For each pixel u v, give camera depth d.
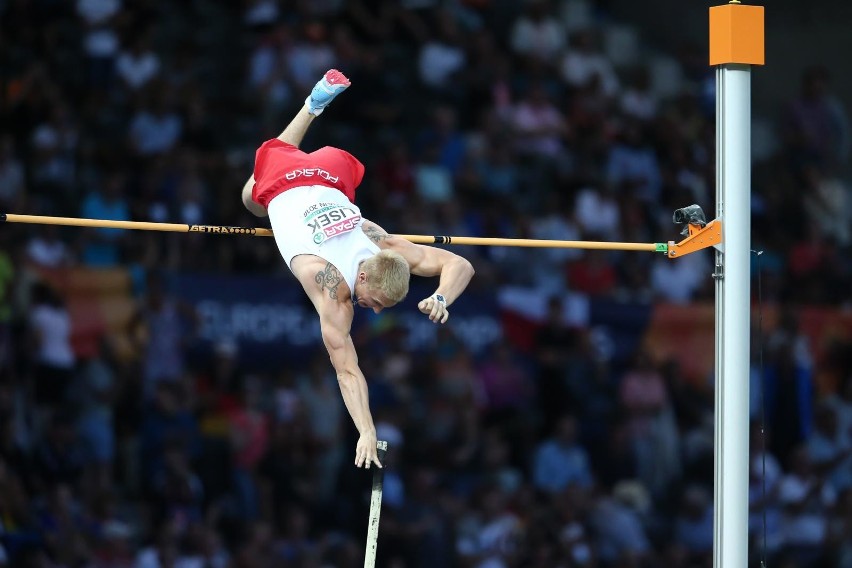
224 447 46.59
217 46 57.69
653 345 52.22
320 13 59.44
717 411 31.31
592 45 65.19
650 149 60.34
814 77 65.25
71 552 42.97
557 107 60.75
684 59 66.81
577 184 57.44
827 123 64.81
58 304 45.62
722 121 31.33
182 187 49.59
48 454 44.34
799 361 54.22
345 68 57.34
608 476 50.94
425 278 50.06
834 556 52.34
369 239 27.95
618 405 51.47
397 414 48.25
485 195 55.84
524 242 30.88
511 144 57.84
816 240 60.19
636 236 56.62
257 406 47.09
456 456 48.56
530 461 50.19
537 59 61.25
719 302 31.36
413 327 49.66
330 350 27.14
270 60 55.44
